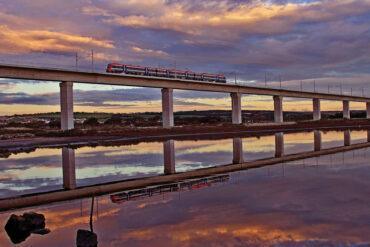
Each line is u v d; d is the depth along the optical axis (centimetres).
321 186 1560
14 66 4775
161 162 2573
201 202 1313
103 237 950
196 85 7825
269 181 1717
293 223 1040
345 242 887
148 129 6650
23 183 1806
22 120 12675
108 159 2766
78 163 2547
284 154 2972
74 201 1398
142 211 1205
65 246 898
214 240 912
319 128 8288
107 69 6172
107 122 10388
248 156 2873
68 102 5550
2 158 2891
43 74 5181
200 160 2659
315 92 11506
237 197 1379
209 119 12294
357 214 1118
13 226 1021
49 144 4219
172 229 1004
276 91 10056
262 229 991
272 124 9238
